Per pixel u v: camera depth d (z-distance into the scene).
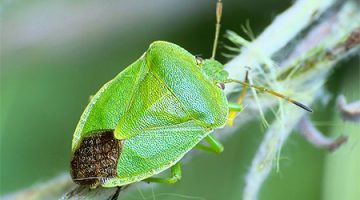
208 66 0.10
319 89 0.10
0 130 0.12
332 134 0.11
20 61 0.11
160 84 0.10
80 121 0.10
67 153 0.12
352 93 0.11
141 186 0.10
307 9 0.10
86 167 0.10
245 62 0.10
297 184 0.11
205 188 0.11
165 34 0.12
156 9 0.11
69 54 0.12
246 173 0.10
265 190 0.11
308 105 0.10
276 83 0.10
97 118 0.10
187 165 0.11
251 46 0.10
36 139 0.12
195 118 0.10
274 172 0.11
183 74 0.10
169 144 0.10
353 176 0.11
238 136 0.11
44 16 0.11
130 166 0.10
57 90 0.12
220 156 0.11
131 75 0.10
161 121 0.10
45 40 0.11
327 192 0.11
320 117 0.11
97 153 0.10
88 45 0.12
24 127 0.12
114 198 0.10
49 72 0.12
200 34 0.11
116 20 0.11
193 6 0.11
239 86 0.10
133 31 0.12
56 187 0.10
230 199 0.11
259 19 0.11
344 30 0.10
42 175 0.12
